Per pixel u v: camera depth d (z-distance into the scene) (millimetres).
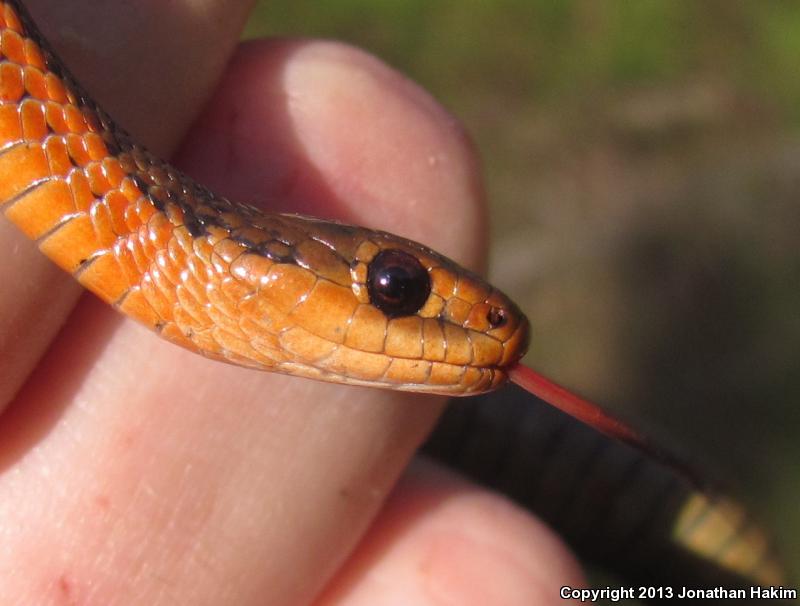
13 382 71
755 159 174
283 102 78
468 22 197
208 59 74
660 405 152
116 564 75
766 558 110
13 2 69
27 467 75
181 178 73
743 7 203
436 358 75
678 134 185
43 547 74
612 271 161
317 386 77
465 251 81
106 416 74
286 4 193
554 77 193
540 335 158
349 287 73
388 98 79
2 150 70
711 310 157
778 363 154
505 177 179
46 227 70
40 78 69
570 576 89
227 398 76
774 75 194
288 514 78
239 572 77
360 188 79
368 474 80
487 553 87
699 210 165
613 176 178
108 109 71
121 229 71
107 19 71
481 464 110
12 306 69
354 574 87
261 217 74
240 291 72
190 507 76
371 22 195
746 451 148
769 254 160
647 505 109
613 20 200
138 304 72
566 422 109
